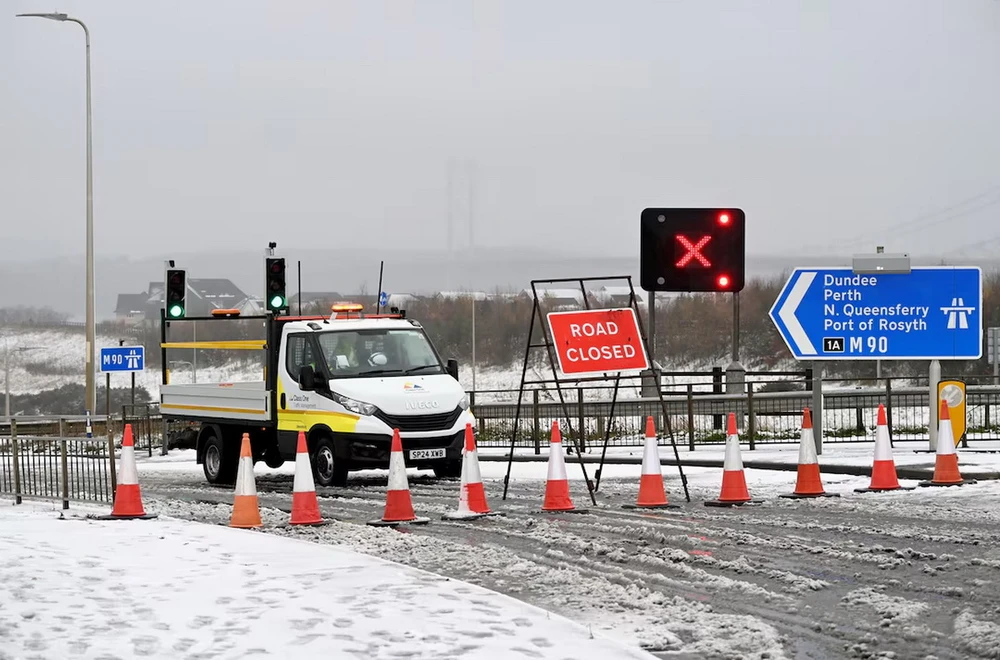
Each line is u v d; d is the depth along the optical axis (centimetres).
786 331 2397
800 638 906
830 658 845
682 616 992
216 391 2511
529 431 3428
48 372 10919
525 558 1332
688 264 2223
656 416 3341
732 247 2225
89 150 4731
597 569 1241
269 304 2712
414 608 989
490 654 824
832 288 2386
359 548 1438
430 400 2266
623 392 5272
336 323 2375
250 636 888
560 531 1515
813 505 1678
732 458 1728
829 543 1323
